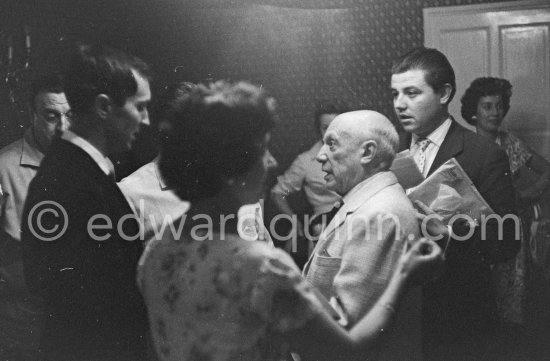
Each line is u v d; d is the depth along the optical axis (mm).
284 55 6633
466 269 3348
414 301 2799
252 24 6656
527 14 6164
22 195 4184
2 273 4148
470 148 3549
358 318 2357
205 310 1814
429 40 6359
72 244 2562
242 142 1868
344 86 6535
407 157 3238
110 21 6516
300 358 2182
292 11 6566
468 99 5383
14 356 3979
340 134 2723
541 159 5348
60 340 2580
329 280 2596
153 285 1911
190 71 6777
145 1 6570
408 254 1999
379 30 6461
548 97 6137
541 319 5121
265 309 1796
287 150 6500
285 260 1840
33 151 4195
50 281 2576
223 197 1891
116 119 2775
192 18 6734
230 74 6754
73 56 2760
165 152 1901
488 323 3391
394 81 3689
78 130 2734
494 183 3473
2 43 6051
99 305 2570
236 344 1797
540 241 5316
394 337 2766
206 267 1830
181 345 1833
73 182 2584
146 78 2852
